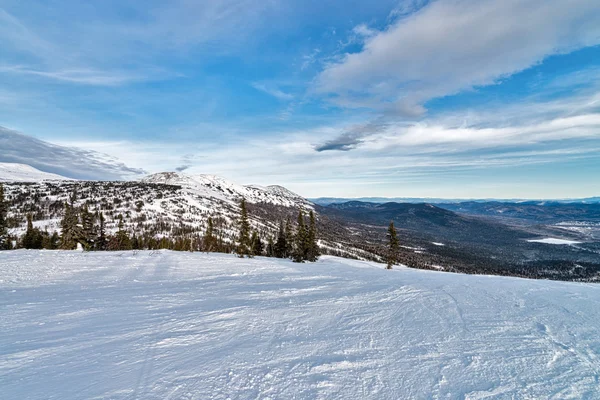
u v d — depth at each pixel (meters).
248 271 16.17
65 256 18.30
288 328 6.09
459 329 5.80
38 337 5.70
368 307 7.62
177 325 6.34
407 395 3.58
